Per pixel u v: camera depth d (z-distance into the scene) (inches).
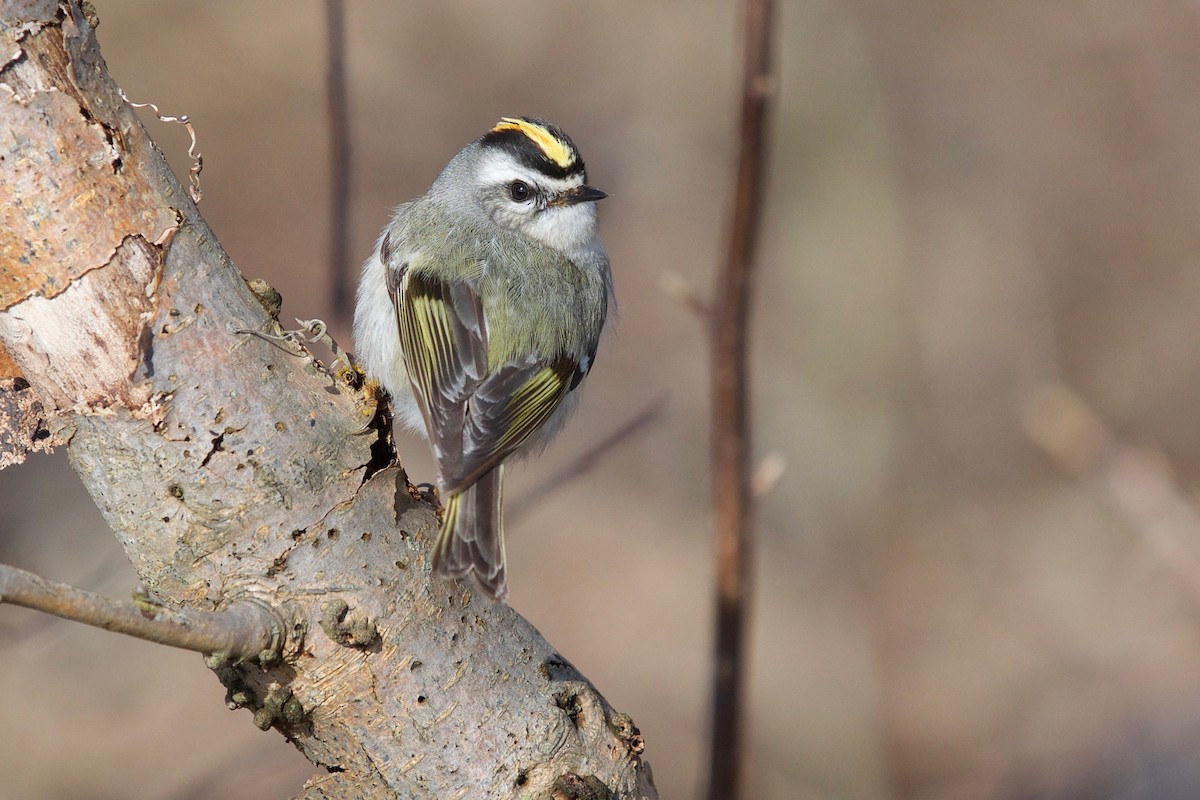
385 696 165.0
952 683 572.4
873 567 639.1
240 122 680.4
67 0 152.3
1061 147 756.6
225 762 437.1
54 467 496.1
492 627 172.9
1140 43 760.3
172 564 162.1
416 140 722.2
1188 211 738.2
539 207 285.4
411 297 265.1
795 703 567.8
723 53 774.5
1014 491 666.8
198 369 159.8
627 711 556.4
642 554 636.7
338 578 163.3
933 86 756.6
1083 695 555.2
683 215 757.3
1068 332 716.0
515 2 761.6
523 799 168.6
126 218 155.9
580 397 301.0
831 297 692.7
